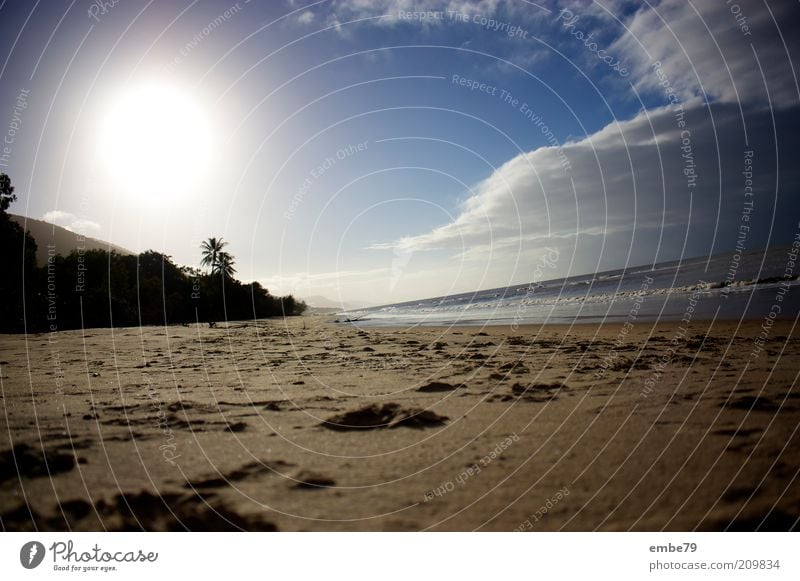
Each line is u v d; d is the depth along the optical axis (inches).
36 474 126.8
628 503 105.2
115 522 103.1
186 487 119.2
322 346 500.4
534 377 252.5
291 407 203.9
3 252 906.7
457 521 100.9
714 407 172.6
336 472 127.4
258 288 1610.5
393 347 459.2
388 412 186.4
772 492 105.2
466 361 331.9
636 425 156.6
